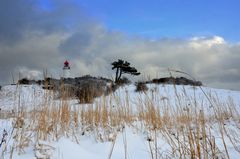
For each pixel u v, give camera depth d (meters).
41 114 3.79
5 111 5.79
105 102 5.04
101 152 3.44
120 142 3.85
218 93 14.67
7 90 10.53
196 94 12.88
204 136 2.95
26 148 3.09
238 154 3.13
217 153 2.99
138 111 5.68
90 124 4.49
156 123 4.55
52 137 3.72
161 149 3.55
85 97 6.77
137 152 3.45
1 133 3.68
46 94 4.26
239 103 12.27
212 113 7.14
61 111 4.46
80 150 3.23
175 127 4.45
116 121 4.66
